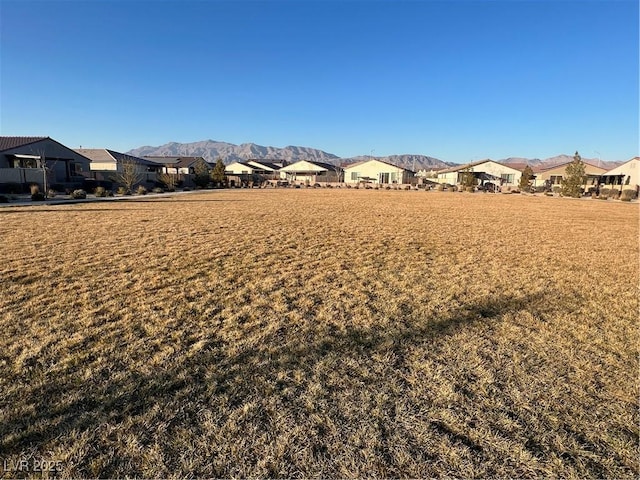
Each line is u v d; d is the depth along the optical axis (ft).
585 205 76.59
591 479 6.30
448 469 6.43
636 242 30.86
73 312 12.84
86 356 9.78
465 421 7.64
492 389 8.79
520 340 11.46
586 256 24.86
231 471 6.28
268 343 10.80
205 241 27.02
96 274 17.65
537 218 49.06
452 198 94.48
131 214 44.04
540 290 16.78
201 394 8.30
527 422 7.67
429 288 16.70
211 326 11.94
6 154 90.22
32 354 9.83
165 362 9.59
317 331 11.70
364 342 11.03
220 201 70.03
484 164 184.65
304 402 8.11
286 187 163.43
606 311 14.33
